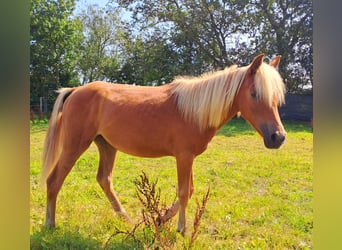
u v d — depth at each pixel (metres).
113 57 17.34
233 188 4.52
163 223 2.16
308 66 14.75
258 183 4.86
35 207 3.54
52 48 16.77
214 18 15.47
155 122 2.80
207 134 2.78
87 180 4.70
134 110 2.86
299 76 15.00
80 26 17.48
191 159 2.78
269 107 2.58
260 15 15.22
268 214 3.54
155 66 15.97
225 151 7.04
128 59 16.67
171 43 15.87
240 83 2.70
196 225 2.24
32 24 16.34
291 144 7.90
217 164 5.87
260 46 15.36
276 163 5.94
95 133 3.06
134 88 3.05
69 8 17.39
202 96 2.70
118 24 17.28
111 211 3.32
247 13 15.34
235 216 3.47
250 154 6.74
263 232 3.09
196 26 15.29
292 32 14.74
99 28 17.41
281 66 14.85
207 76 2.83
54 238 2.63
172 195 4.00
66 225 2.94
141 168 5.55
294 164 5.91
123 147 2.96
